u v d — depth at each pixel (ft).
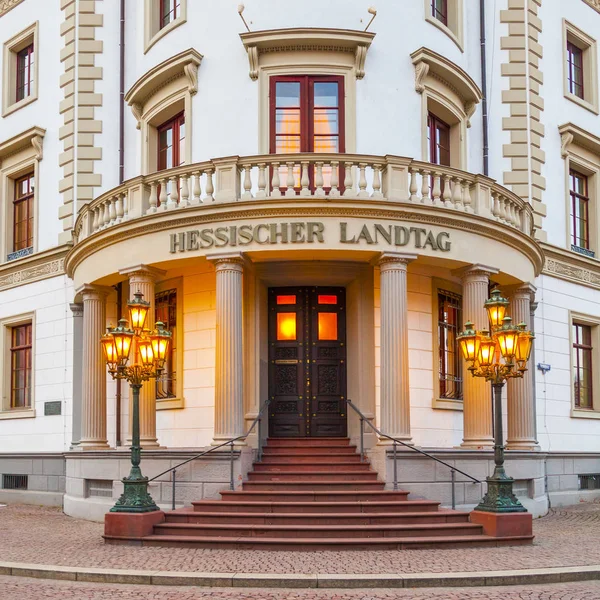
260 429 56.29
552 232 72.13
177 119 64.18
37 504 70.49
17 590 32.89
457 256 53.31
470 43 69.67
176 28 63.00
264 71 59.52
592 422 74.23
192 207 51.88
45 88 76.84
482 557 38.45
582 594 31.83
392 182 52.16
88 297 60.90
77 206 71.26
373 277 56.85
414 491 49.32
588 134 76.69
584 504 68.54
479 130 69.26
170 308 61.62
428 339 59.06
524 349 44.50
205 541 41.50
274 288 59.57
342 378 58.85
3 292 78.95
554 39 75.61
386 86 60.03
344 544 40.65
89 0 73.20
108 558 38.45
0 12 83.30
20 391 77.30
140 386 45.50
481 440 53.21
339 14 59.72
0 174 81.25
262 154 54.08
